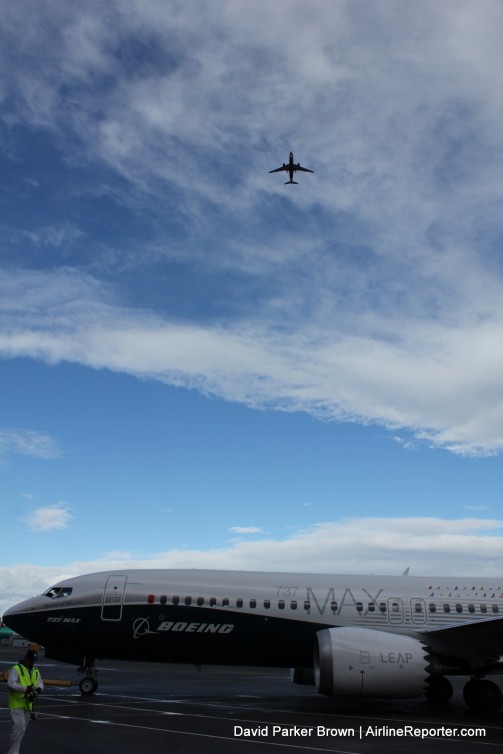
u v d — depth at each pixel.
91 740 12.17
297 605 19.92
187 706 17.83
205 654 19.64
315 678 18.09
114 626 19.38
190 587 20.02
